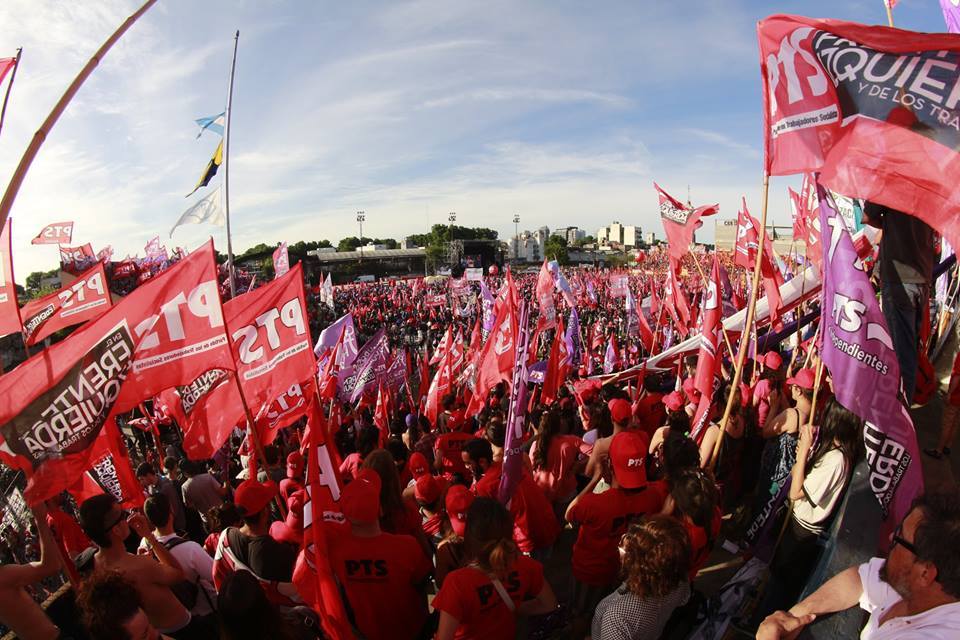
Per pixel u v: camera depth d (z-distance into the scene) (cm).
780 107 348
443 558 368
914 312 355
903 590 189
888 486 286
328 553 331
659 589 258
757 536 421
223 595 254
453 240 11312
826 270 321
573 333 1499
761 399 546
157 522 400
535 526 442
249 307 635
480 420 923
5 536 560
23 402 395
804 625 227
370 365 1134
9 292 584
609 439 445
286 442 1111
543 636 386
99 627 252
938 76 289
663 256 5872
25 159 309
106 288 854
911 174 291
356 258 12644
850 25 320
